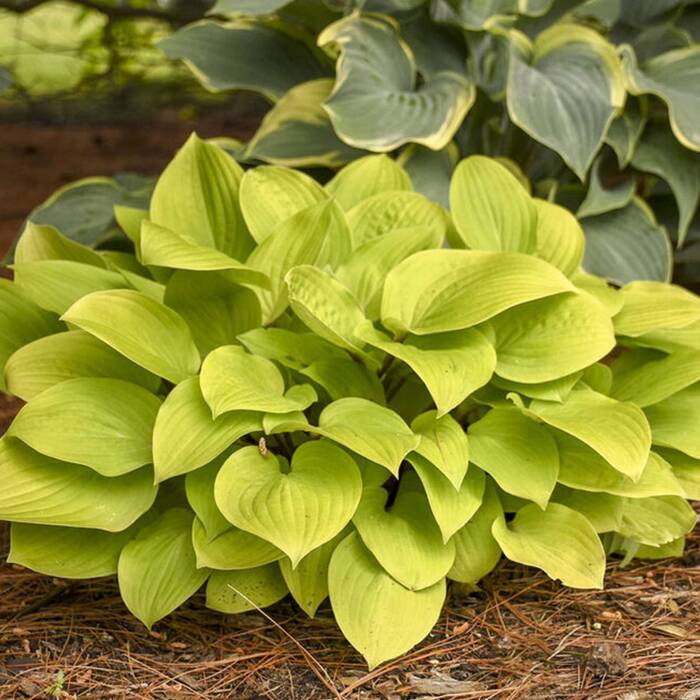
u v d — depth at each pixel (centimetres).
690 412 253
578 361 243
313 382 250
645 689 233
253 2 304
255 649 240
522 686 234
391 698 232
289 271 240
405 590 235
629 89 296
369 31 299
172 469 232
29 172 511
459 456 236
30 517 235
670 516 251
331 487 235
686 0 320
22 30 533
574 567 239
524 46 301
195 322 252
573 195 314
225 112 616
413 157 301
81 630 243
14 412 301
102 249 308
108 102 597
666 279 304
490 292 242
